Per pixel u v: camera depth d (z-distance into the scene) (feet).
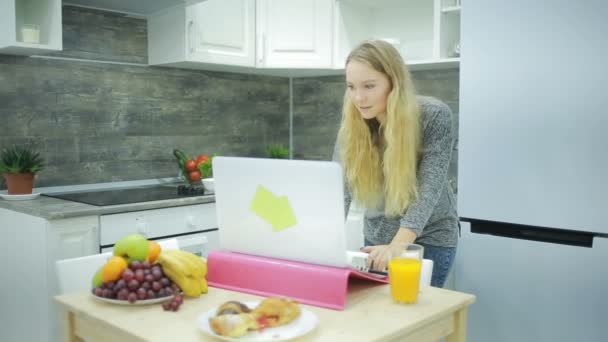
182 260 4.50
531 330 6.95
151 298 4.30
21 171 8.61
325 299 4.30
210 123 11.65
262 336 3.64
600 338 6.46
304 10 10.72
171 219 8.76
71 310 4.41
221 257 4.85
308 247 4.44
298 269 4.45
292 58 10.82
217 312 3.85
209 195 9.28
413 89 5.54
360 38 11.25
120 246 4.45
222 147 11.88
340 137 6.09
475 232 7.28
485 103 6.97
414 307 4.30
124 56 10.30
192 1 9.42
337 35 10.76
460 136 7.20
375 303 4.38
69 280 5.28
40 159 8.95
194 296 4.55
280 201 4.41
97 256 5.52
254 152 12.45
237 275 4.75
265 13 10.77
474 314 7.41
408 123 5.42
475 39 6.98
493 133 6.94
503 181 6.92
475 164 7.12
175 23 10.01
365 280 4.89
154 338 3.69
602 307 6.40
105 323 4.03
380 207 6.11
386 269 4.80
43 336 7.80
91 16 9.82
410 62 9.83
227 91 11.87
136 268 4.40
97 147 10.04
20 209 7.97
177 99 11.09
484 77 6.95
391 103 5.39
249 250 4.79
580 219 6.41
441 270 6.28
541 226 6.69
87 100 9.87
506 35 6.75
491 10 6.83
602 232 6.29
